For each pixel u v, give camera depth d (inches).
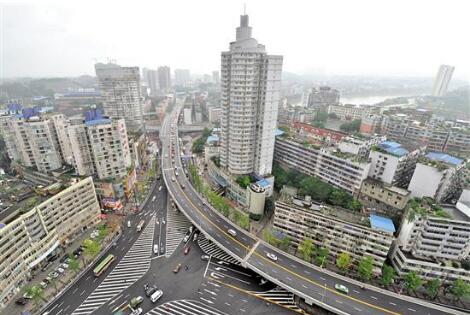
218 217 5310.0
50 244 4281.5
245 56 5241.1
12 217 3794.3
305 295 3467.0
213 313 3516.2
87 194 5064.0
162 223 5492.1
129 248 4741.6
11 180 5920.3
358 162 5516.7
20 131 6008.9
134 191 6663.4
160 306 3597.4
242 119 5812.0
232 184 6166.3
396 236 4382.4
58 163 6269.7
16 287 3700.8
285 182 6446.9
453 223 3619.6
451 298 3764.8
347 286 3654.0
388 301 3440.0
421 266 3782.0
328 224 4136.3
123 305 3607.3
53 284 3870.6
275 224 4650.6
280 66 5457.7
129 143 7386.8
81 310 3521.2
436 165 4977.9
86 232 5098.4
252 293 3833.7
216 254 4635.8
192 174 7165.4
